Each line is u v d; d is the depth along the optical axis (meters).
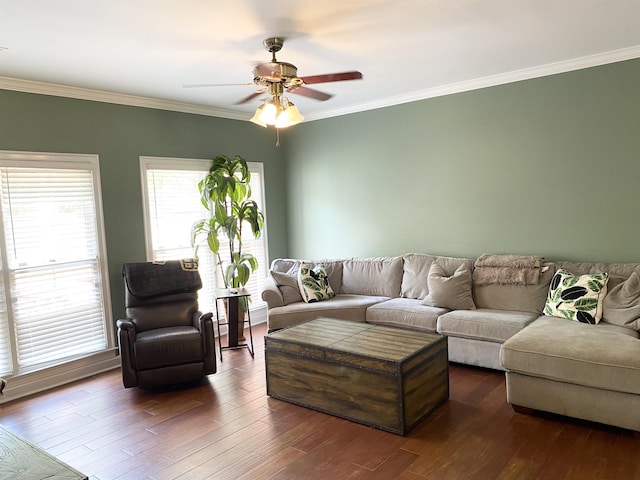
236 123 5.66
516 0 2.72
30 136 3.94
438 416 3.14
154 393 3.81
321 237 6.05
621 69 3.87
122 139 4.57
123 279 4.59
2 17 2.65
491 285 4.27
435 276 4.45
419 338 3.35
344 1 2.63
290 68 3.01
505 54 3.79
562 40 3.50
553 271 4.11
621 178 3.96
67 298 4.20
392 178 5.33
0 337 3.79
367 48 3.47
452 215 4.94
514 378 3.11
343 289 5.27
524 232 4.50
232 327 4.82
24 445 1.64
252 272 5.54
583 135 4.10
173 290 4.31
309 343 3.32
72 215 4.22
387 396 2.94
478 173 4.72
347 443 2.85
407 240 5.30
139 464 2.73
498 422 3.03
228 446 2.88
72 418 3.40
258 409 3.40
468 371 3.94
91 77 3.90
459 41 3.40
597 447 2.67
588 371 2.79
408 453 2.71
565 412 2.94
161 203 4.93
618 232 4.00
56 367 4.10
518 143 4.45
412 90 4.91
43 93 4.02
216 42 3.20
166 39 3.10
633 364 2.67
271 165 6.13
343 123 5.66
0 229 3.78
